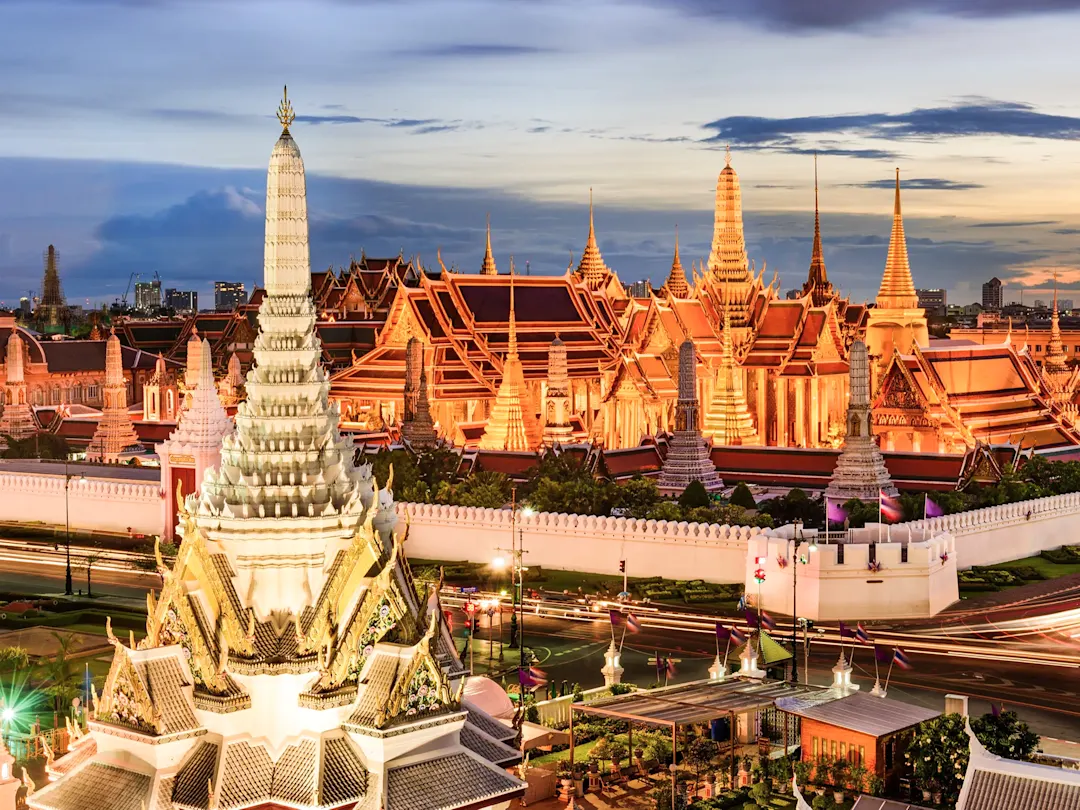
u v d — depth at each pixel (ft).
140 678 193.77
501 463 598.75
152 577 475.72
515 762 208.85
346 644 197.88
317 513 208.95
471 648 362.74
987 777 202.90
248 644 199.72
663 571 455.63
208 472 216.74
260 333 220.84
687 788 259.19
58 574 481.87
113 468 605.31
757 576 400.06
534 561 479.41
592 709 266.98
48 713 298.35
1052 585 453.17
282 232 220.43
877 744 257.14
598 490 518.78
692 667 351.46
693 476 590.55
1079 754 278.05
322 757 192.95
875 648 354.95
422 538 499.92
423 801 191.01
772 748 277.44
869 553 418.92
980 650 370.32
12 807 219.20
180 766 193.77
